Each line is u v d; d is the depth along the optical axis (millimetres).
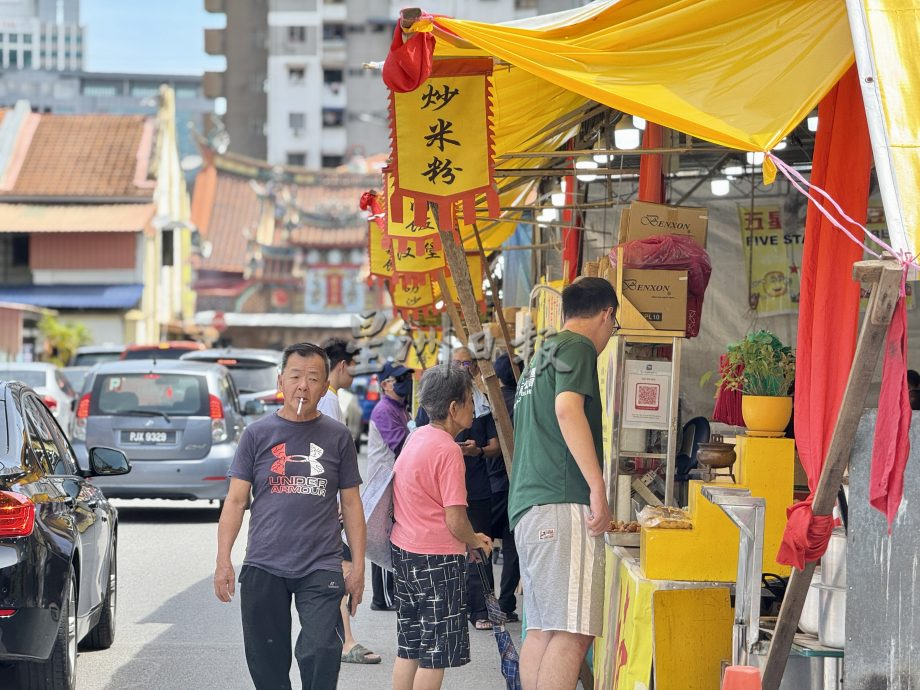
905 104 5500
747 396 7680
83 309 59219
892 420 5184
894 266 5016
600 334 7137
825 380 6859
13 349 49125
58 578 7852
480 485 10945
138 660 10227
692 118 6195
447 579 7734
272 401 24922
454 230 8289
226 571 6992
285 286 77188
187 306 73125
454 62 7820
